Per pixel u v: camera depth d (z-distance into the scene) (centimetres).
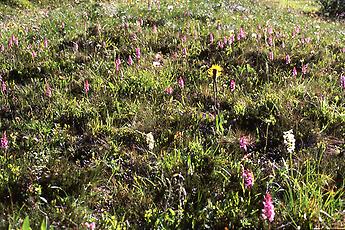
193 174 132
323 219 111
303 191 122
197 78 208
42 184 131
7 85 201
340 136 155
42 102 183
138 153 149
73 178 133
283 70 221
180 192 121
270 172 135
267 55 232
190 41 263
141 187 129
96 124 163
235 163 134
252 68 213
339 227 108
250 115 169
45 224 106
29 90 197
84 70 218
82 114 173
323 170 130
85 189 127
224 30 299
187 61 233
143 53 246
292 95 183
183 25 313
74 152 149
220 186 129
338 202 118
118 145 153
